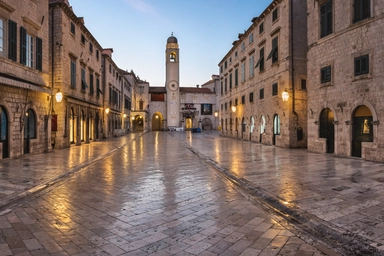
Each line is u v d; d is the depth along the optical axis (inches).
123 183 385.7
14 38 592.4
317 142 701.3
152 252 181.9
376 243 186.4
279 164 527.2
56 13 839.7
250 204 286.2
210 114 2972.4
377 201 276.4
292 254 178.2
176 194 325.7
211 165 544.1
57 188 357.7
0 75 543.5
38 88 652.7
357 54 568.7
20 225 229.5
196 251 183.0
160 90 2874.0
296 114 847.1
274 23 941.8
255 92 1127.0
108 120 1455.5
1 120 572.4
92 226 227.0
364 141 563.8
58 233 212.8
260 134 1086.4
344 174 415.8
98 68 1256.2
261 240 199.6
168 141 1277.1
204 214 255.3
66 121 886.4
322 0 664.4
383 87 514.9
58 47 836.0
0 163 550.3
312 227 221.5
